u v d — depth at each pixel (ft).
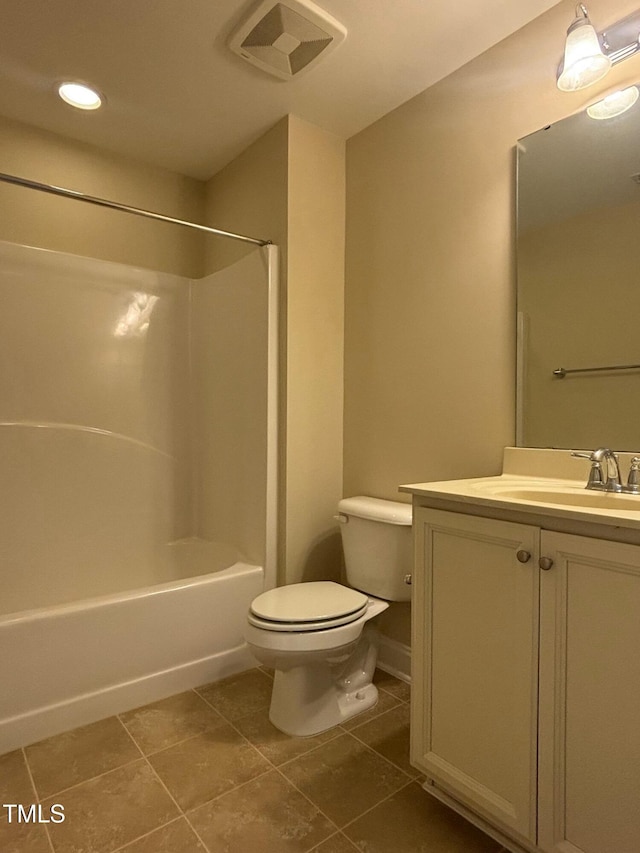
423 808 4.23
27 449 7.10
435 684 4.12
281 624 4.94
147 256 8.36
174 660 6.00
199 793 4.37
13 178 5.25
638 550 2.92
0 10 5.11
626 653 2.98
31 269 7.15
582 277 4.82
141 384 8.14
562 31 5.00
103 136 7.50
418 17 5.17
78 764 4.73
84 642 5.33
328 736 5.21
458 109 5.94
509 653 3.58
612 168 4.65
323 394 7.24
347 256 7.42
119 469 7.88
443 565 4.07
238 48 5.61
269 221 7.23
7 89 6.40
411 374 6.44
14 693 4.94
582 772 3.18
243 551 7.32
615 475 4.25
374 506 6.10
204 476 8.39
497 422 5.49
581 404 4.82
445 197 6.07
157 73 6.07
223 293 7.92
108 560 7.72
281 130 7.02
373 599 6.04
